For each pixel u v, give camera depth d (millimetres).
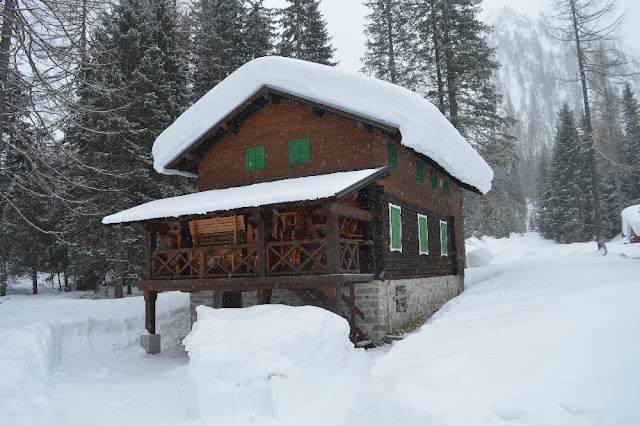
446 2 27781
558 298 9844
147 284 14242
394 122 13414
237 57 28609
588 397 4395
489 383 5156
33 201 19922
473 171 19062
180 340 16062
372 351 12547
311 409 7836
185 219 13852
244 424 7395
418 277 16672
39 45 11695
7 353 9336
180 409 8430
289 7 32656
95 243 21688
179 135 16125
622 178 51094
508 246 53438
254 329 8633
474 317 9320
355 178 11891
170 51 24203
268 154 15664
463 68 27344
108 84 19766
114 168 20812
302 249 12125
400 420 4957
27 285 32938
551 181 54406
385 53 34125
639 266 16125
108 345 14602
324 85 13938
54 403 8914
